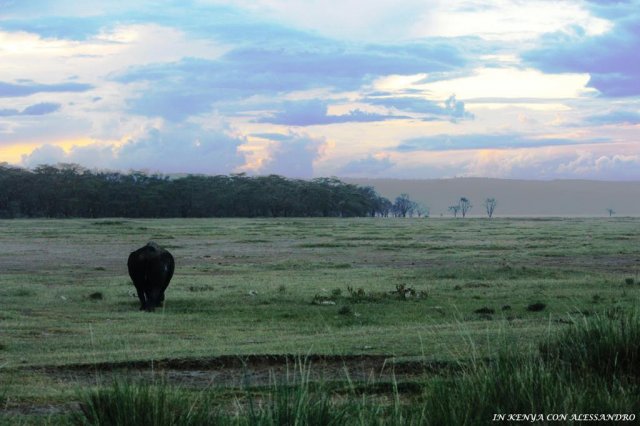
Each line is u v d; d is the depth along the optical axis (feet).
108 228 271.49
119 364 40.52
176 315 66.54
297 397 23.95
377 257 140.87
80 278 100.78
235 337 53.42
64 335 54.39
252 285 90.63
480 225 342.44
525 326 51.03
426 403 25.59
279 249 165.78
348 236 223.71
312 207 587.68
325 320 63.16
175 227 288.10
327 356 41.16
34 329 57.06
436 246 168.96
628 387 25.96
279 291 83.66
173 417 23.77
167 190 515.09
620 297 74.02
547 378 25.81
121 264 125.70
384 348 42.78
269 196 553.64
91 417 24.50
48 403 31.81
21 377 37.83
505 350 30.32
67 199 486.79
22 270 113.29
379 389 32.99
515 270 102.83
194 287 87.51
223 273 110.22
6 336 53.47
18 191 482.69
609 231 254.06
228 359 41.32
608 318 32.96
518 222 408.26
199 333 55.83
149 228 275.39
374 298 75.00
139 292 72.69
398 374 36.78
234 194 542.57
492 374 26.08
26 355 45.27
